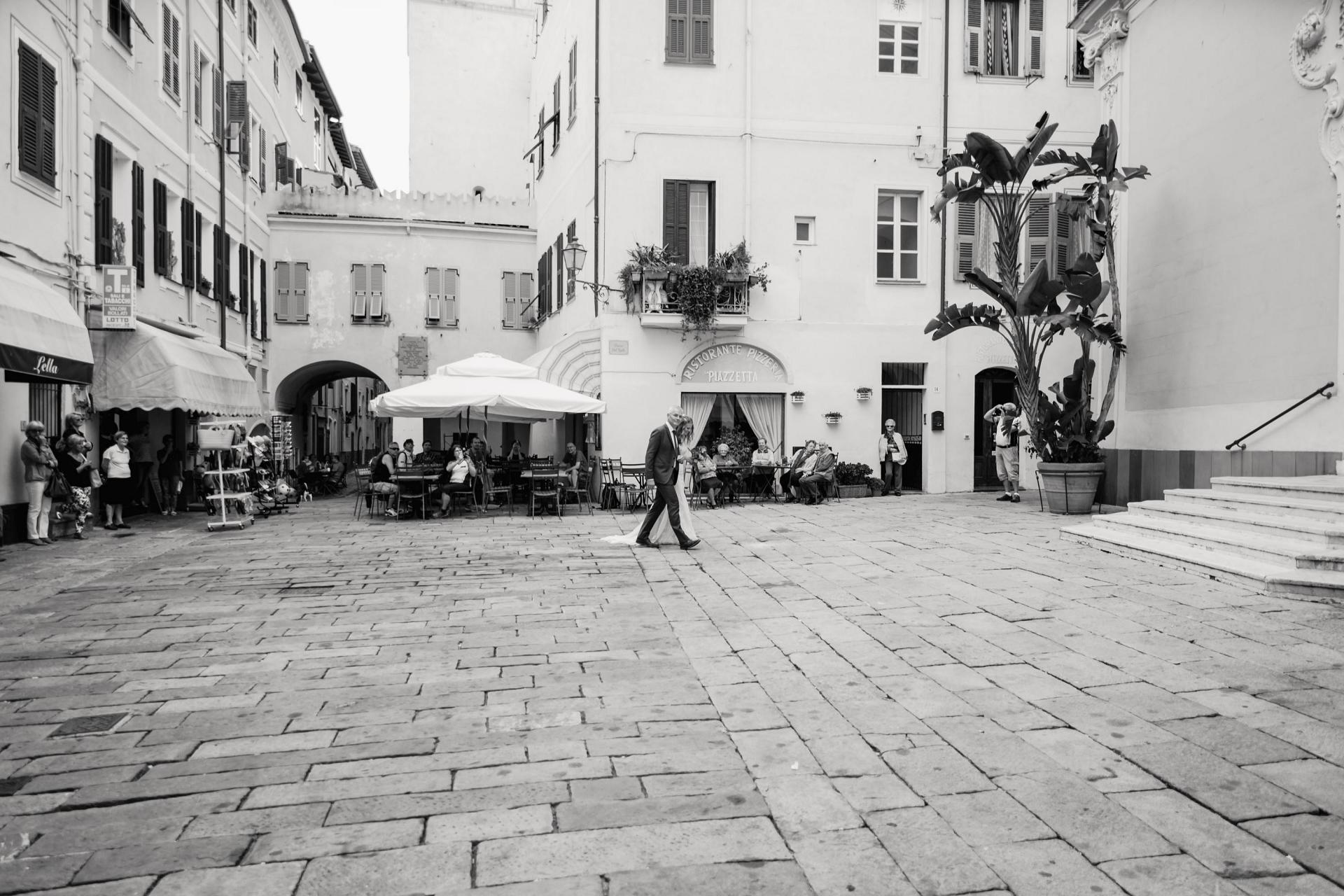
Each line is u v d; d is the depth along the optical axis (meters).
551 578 8.75
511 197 27.97
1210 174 12.26
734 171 18.02
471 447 19.17
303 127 31.41
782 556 9.82
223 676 5.44
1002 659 5.45
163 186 16.80
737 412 18.33
